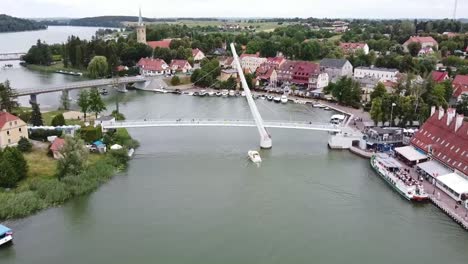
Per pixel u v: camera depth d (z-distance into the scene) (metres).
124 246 69.75
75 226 75.69
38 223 76.44
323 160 111.25
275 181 96.56
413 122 134.50
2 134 100.06
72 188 87.31
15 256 66.69
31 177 90.56
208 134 134.12
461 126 97.38
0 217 77.06
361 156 114.31
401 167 99.69
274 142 126.50
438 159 97.50
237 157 112.62
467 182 85.81
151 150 117.62
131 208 82.50
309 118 154.88
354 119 147.12
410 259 67.25
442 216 81.12
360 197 88.81
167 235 73.12
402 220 79.44
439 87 154.75
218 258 66.75
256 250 69.06
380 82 170.50
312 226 76.75
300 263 65.81
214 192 90.12
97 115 146.00
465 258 67.81
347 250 69.50
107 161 102.25
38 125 123.19
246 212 81.56
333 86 186.88
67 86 182.88
